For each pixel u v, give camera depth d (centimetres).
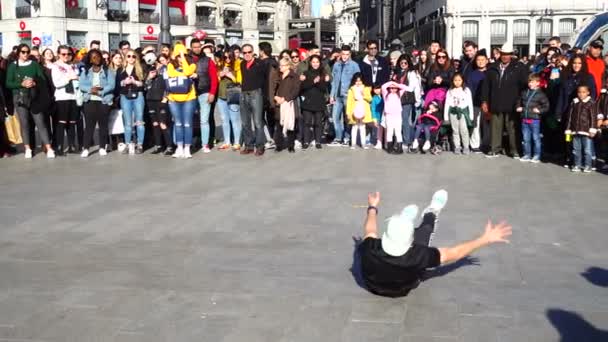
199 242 677
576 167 1094
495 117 1249
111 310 496
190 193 920
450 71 1323
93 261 617
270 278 564
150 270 589
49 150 1279
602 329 457
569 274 573
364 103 1360
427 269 551
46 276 575
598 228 723
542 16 6147
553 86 1226
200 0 6350
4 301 516
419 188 945
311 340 441
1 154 1295
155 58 1360
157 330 460
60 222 762
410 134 1361
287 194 906
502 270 584
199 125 1441
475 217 773
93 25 5084
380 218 770
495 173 1077
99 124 1295
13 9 5028
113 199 885
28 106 1254
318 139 1396
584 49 1656
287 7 7269
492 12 6259
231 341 441
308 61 1466
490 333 450
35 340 446
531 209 814
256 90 1280
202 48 1342
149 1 5531
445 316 480
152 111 1312
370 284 515
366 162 1197
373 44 1385
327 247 655
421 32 7531
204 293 530
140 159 1254
